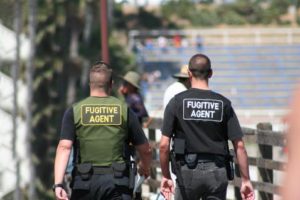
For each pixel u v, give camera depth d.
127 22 143.25
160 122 26.69
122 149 14.16
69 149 14.12
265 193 21.55
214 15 151.62
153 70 113.44
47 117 70.00
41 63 73.25
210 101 15.58
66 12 78.06
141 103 26.27
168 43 120.44
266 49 120.75
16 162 20.50
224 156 15.69
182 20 150.62
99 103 14.18
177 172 15.73
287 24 148.62
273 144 20.62
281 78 113.25
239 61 117.56
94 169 14.02
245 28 141.50
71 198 14.20
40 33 74.50
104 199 14.04
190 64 15.81
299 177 4.42
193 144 15.54
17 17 22.45
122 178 13.99
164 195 16.16
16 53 21.09
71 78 78.62
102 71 14.24
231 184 22.81
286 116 4.53
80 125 14.07
